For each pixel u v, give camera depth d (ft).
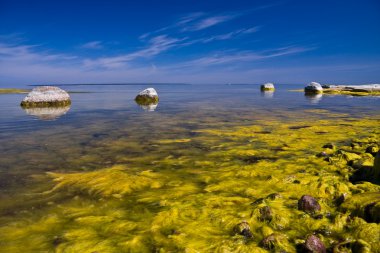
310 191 4.81
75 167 6.27
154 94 25.21
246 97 33.27
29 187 5.11
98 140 8.91
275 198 4.46
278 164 6.40
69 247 3.29
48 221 3.92
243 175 5.74
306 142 8.61
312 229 3.67
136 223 3.82
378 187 4.68
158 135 9.70
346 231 3.56
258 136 9.47
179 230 3.63
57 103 20.85
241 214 4.00
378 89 39.11
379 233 3.24
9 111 17.31
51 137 9.39
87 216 4.05
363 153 6.95
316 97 31.35
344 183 4.97
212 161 6.74
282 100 27.09
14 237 3.53
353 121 12.84
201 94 44.29
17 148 7.91
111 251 3.22
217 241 3.37
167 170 6.11
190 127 11.30
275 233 3.41
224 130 10.60
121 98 32.35
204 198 4.58
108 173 5.72
